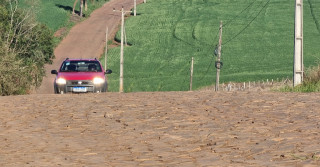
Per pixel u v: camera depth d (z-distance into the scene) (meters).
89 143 25.53
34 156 22.84
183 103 37.66
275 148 22.53
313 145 22.56
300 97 39.91
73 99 43.72
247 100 38.09
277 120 29.36
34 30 184.88
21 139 27.03
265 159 20.56
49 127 30.42
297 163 19.58
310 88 56.44
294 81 65.62
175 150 23.25
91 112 35.16
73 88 65.38
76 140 26.39
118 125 30.06
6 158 22.56
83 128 29.72
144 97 43.00
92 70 68.19
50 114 35.12
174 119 31.00
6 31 162.50
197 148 23.44
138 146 24.42
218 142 24.30
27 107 39.12
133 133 27.58
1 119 33.75
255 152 21.98
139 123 30.33
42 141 26.36
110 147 24.48
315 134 25.14
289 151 21.75
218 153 22.25
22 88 72.62
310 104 35.34
